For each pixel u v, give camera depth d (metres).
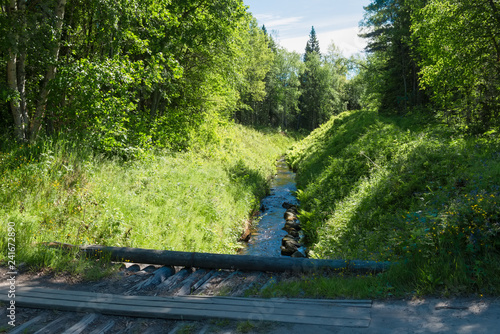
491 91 14.45
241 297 4.59
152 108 17.91
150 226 8.73
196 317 3.96
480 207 5.22
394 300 4.20
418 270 4.60
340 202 11.46
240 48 21.00
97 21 12.48
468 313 3.68
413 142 12.39
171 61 14.72
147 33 14.77
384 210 8.95
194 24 17.19
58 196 8.23
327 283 4.72
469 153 9.45
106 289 4.93
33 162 9.02
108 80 11.18
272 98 63.22
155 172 12.37
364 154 14.21
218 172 17.22
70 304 4.24
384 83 35.06
